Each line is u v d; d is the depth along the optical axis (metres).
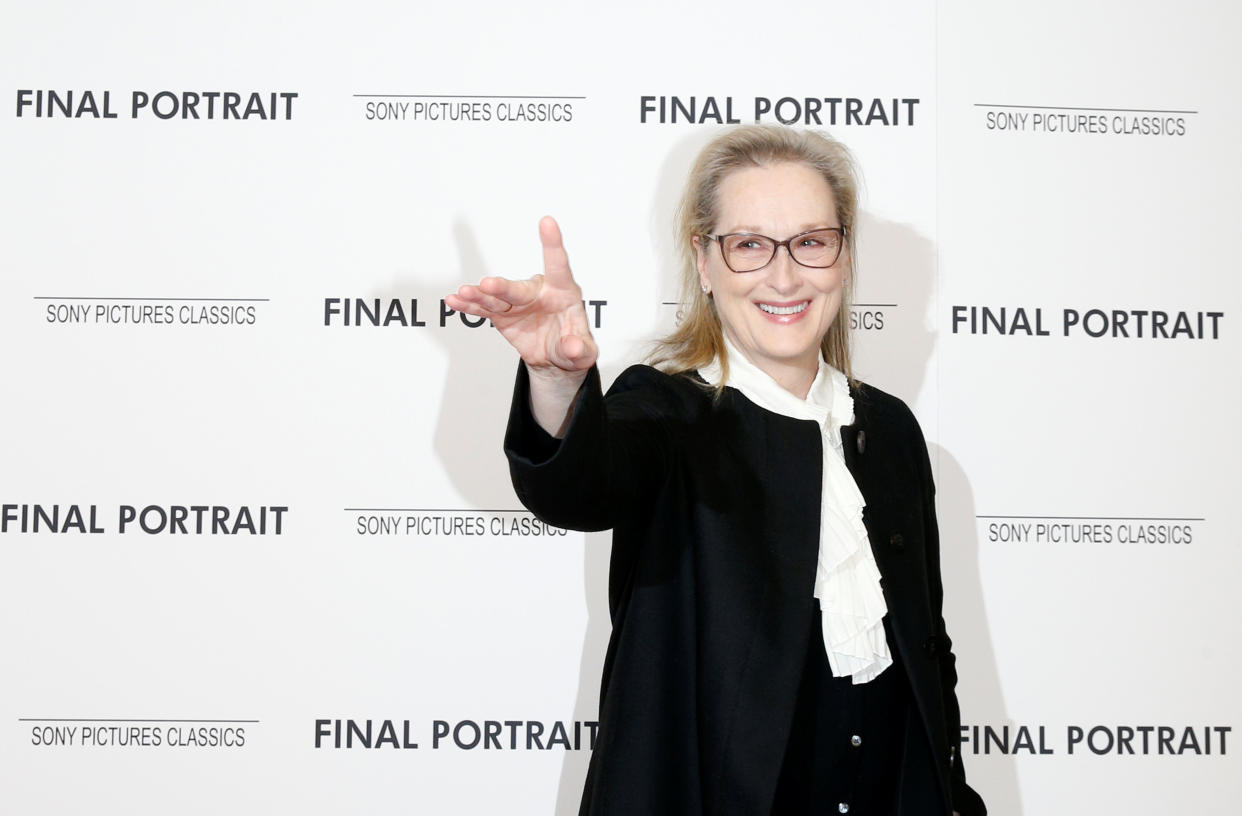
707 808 1.30
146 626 2.12
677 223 1.94
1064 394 2.21
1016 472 2.20
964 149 2.22
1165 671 2.19
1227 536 2.20
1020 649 2.18
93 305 2.14
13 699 2.11
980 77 2.23
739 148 1.55
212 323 2.15
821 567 1.39
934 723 1.41
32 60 2.16
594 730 2.16
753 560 1.35
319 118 2.18
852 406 1.58
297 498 2.15
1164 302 2.22
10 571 2.12
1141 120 2.23
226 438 2.15
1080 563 2.20
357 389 2.16
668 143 2.20
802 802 1.36
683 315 1.77
